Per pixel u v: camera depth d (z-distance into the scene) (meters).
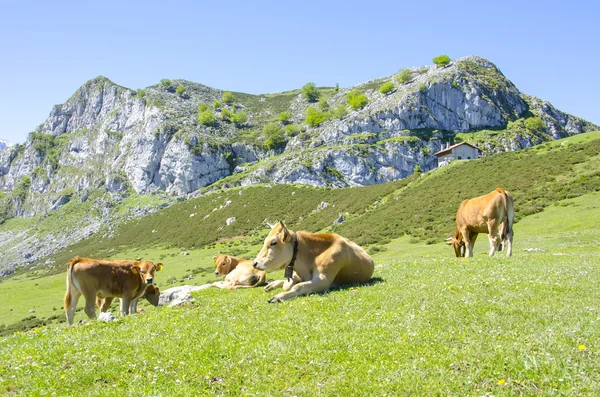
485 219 20.22
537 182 58.81
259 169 181.12
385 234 59.84
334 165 176.25
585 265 14.21
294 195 128.50
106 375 7.46
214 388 6.77
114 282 14.99
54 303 71.38
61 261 140.38
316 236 13.09
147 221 155.12
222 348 8.15
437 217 60.28
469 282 12.05
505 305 9.44
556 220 42.59
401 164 181.25
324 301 11.17
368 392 6.19
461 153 137.00
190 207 149.00
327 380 6.65
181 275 74.38
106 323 11.23
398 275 14.43
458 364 6.70
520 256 18.69
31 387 7.16
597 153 63.09
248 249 90.81
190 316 11.05
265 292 14.16
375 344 7.74
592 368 6.17
